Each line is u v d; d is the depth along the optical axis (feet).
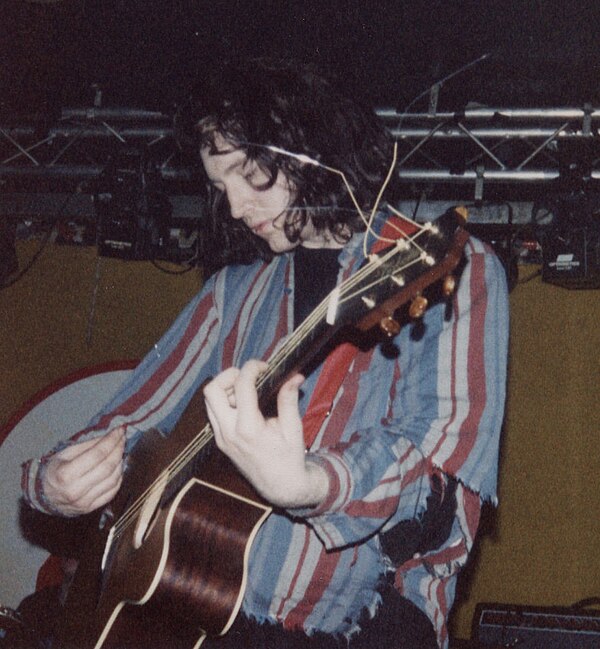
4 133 15.99
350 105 6.39
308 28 12.95
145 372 7.14
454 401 5.48
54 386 17.84
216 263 7.03
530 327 17.07
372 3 12.31
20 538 16.80
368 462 5.22
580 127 14.28
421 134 14.44
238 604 5.73
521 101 14.29
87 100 15.53
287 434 4.85
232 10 12.80
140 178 15.60
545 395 17.01
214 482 5.79
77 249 18.31
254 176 6.11
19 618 8.26
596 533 16.72
